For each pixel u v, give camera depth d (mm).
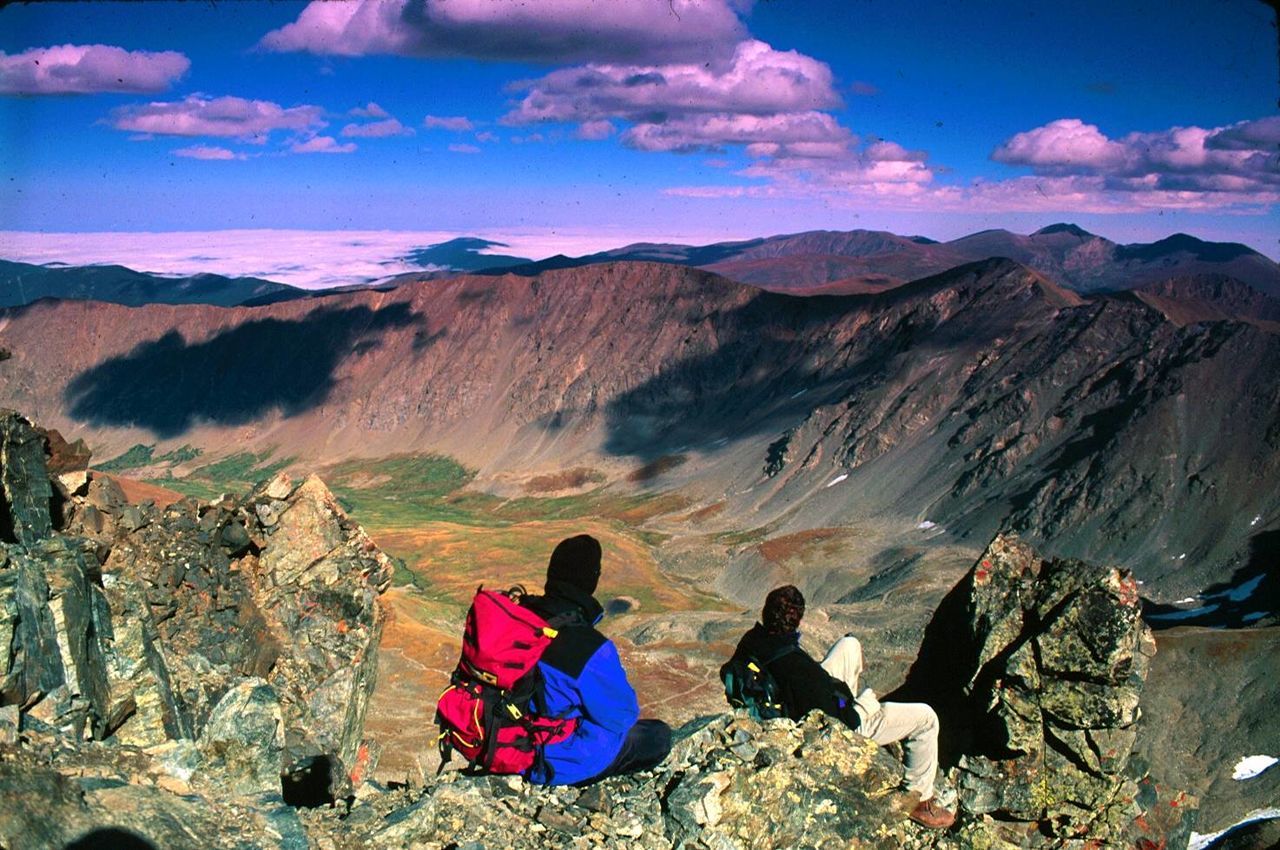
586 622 7777
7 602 8328
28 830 5215
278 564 18016
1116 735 10156
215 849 6188
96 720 9320
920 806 9242
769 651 9266
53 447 16969
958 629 11312
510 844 7344
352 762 16797
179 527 16891
